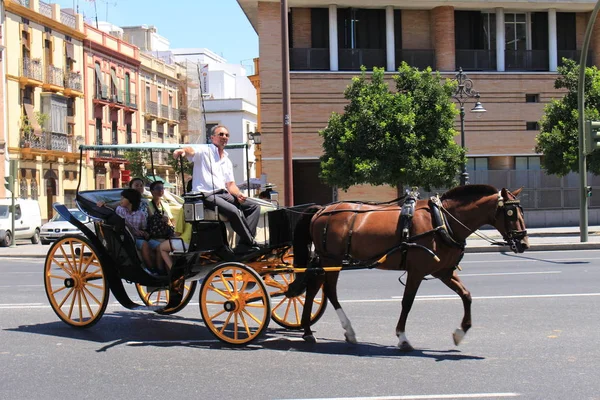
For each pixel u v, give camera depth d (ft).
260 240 32.27
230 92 255.91
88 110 161.38
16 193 135.95
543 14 122.52
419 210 29.17
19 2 140.46
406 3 116.06
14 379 24.68
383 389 22.82
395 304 39.63
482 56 120.78
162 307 33.22
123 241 32.58
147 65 190.19
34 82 141.59
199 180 32.27
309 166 121.80
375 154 90.12
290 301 33.78
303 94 114.83
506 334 31.19
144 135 188.24
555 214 115.75
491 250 78.84
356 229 29.63
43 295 45.44
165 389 23.25
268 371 25.45
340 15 118.32
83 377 24.89
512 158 120.98
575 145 92.17
